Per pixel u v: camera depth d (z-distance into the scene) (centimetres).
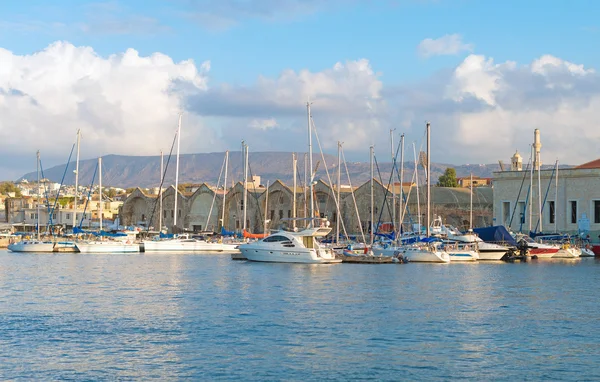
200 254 12188
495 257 10212
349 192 14388
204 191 16450
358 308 5134
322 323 4516
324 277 7412
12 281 7025
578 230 12600
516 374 3381
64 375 3322
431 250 9650
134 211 17950
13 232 17575
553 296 5888
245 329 4312
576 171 12812
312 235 9244
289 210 15138
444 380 3284
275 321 4578
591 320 4694
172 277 7431
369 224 14050
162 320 4606
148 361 3559
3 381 3231
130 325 4431
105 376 3312
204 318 4684
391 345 3912
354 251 10094
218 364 3506
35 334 4150
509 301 5559
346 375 3341
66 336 4100
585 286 6650
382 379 3291
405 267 8881
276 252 9350
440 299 5644
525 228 13250
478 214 14362
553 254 10956
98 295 5859
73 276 7594
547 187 13162
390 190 13862
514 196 13588
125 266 9088
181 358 3612
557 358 3666
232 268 8594
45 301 5478
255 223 15538
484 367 3488
